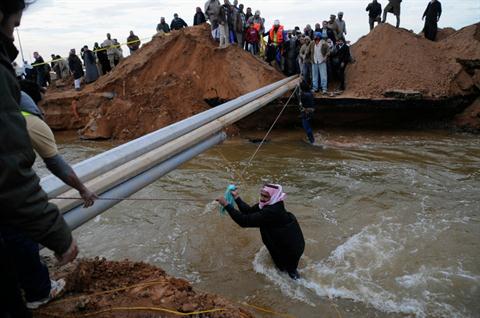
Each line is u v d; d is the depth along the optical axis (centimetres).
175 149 431
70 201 300
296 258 510
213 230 662
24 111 224
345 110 1378
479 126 1338
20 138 152
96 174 330
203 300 336
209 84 1477
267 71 1455
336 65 1445
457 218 694
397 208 737
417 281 514
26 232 164
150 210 746
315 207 750
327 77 1489
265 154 1132
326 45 1365
